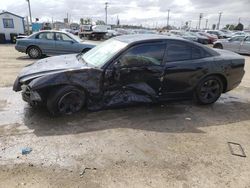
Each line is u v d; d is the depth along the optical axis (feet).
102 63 13.85
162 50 14.74
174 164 10.02
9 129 12.29
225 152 11.14
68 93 13.34
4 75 23.73
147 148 11.12
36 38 35.17
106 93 13.97
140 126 13.33
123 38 15.58
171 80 15.06
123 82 14.03
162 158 10.39
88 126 12.96
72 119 13.62
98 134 12.17
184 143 11.73
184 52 15.40
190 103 17.51
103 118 14.05
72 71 13.08
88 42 35.70
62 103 13.53
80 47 34.06
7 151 10.37
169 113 15.43
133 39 14.78
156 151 10.91
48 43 34.73
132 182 8.82
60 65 14.25
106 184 8.66
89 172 9.27
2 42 71.97
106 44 16.05
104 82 13.73
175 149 11.16
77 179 8.85
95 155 10.37
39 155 10.19
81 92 13.67
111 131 12.56
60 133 12.07
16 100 16.42
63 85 13.17
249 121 14.83
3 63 31.07
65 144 11.10
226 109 16.74
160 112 15.49
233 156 10.84
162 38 14.94
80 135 11.97
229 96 19.98
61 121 13.34
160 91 15.06
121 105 14.40
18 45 35.24
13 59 34.91
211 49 16.83
